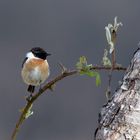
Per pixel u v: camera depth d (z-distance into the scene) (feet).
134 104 14.62
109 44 15.34
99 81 15.51
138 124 14.40
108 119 14.70
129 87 14.92
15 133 16.28
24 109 16.33
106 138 14.52
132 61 15.26
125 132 14.40
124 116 14.55
